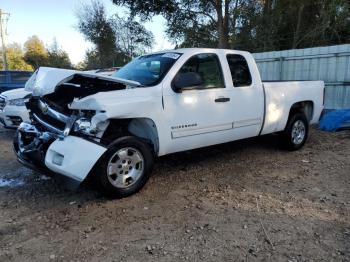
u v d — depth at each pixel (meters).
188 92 4.80
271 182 4.96
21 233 3.57
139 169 4.44
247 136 5.78
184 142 4.87
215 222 3.74
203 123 5.00
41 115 4.73
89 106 3.99
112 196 4.26
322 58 10.91
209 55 5.22
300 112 6.74
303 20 19.75
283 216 3.86
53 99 4.66
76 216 3.92
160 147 4.61
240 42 20.50
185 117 4.78
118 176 4.25
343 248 3.20
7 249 3.28
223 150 6.68
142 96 4.34
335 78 10.63
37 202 4.34
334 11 17.27
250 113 5.65
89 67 32.06
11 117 8.12
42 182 5.07
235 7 20.86
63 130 4.23
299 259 3.03
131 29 29.36
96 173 4.09
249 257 3.08
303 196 4.43
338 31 18.03
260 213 3.95
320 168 5.58
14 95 8.19
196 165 5.76
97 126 4.01
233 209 4.06
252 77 5.73
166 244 3.31
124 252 3.18
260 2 20.52
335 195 4.45
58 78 4.25
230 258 3.06
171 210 4.04
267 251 3.17
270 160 6.05
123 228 3.63
